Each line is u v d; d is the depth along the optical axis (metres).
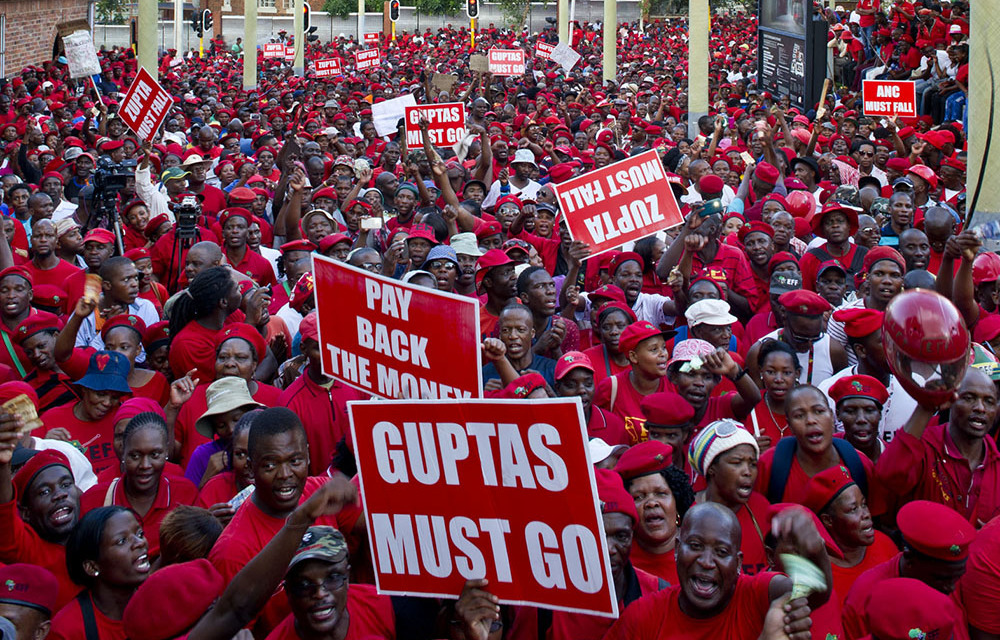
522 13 67.44
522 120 20.91
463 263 9.37
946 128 17.17
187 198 10.24
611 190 8.98
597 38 53.25
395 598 4.45
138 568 4.59
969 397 5.44
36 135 17.86
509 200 11.81
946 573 4.26
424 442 3.94
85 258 9.73
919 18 23.94
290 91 28.39
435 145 15.49
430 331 4.76
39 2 35.53
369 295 4.92
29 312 7.81
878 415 6.13
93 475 6.07
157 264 10.39
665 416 6.02
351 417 4.04
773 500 5.59
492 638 4.28
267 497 4.80
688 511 4.23
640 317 9.08
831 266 8.59
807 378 7.56
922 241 9.21
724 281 9.08
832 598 4.49
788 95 25.52
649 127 19.59
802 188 12.49
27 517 5.16
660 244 9.67
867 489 5.62
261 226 12.05
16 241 10.65
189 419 6.77
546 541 3.81
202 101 27.92
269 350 8.01
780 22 26.56
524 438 3.78
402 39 56.84
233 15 74.19
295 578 4.04
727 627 4.13
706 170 12.73
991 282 8.07
